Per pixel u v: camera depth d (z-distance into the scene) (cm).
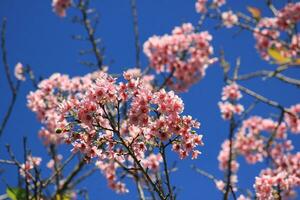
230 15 754
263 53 786
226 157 934
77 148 395
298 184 632
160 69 905
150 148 398
